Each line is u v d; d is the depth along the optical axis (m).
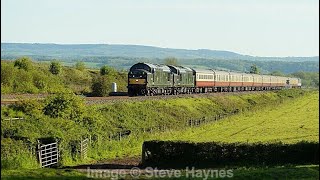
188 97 94.56
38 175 31.44
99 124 54.25
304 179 31.73
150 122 66.31
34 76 90.19
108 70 130.88
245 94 126.81
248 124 83.75
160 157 43.25
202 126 76.38
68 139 44.81
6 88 77.94
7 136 39.81
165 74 94.75
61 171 33.41
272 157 40.78
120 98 72.25
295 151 40.50
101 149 49.94
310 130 74.31
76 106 52.16
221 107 99.56
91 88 91.12
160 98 83.00
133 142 56.09
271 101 129.12
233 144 41.59
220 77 124.06
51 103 50.75
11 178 30.11
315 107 124.62
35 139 40.91
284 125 82.44
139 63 89.50
